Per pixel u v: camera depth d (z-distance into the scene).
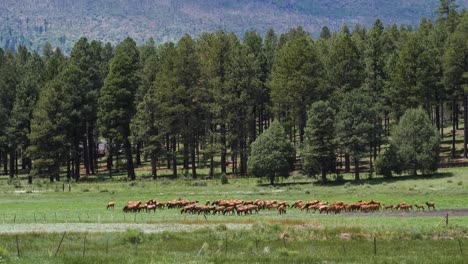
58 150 114.88
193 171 116.06
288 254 41.59
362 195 87.06
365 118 103.38
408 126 104.69
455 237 49.25
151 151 113.56
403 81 121.12
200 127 120.62
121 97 119.25
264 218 62.69
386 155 103.94
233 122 119.00
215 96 118.81
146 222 58.81
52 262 37.47
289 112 125.62
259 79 129.50
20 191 98.38
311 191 92.75
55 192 96.44
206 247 42.81
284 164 102.81
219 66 124.88
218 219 62.03
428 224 57.72
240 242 46.22
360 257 40.50
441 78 125.31
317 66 119.38
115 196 91.19
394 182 97.88
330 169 105.88
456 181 93.62
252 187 99.50
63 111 118.50
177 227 54.75
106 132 119.44
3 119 126.00
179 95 118.56
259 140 104.50
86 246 44.22
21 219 62.22
